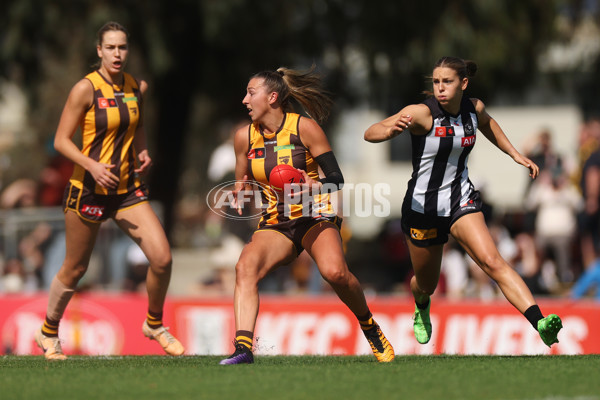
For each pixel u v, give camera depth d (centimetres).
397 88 6450
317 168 1970
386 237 5628
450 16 5862
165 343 2311
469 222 1992
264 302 3731
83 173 2123
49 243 4312
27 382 1634
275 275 4700
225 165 4850
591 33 6975
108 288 4131
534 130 9112
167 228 7019
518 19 6078
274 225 1944
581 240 4834
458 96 1975
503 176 9169
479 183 4909
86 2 5675
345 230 5175
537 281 4459
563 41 6700
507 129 9206
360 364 1889
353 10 6228
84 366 1939
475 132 2022
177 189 7106
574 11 6731
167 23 5903
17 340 3828
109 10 5588
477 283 4541
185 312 3747
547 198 4819
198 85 6738
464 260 4588
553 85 6988
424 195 2025
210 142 10738
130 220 2161
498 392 1498
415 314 2333
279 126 1933
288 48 6506
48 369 1852
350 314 3622
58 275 2216
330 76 6800
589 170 4778
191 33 6238
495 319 3559
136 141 2208
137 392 1512
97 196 2131
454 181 2022
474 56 5819
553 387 1545
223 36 5934
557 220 4759
